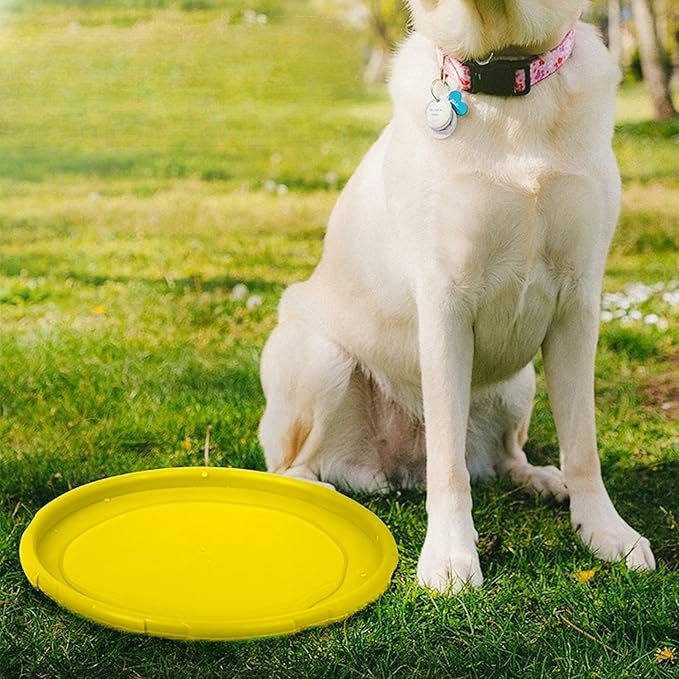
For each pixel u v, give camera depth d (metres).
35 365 4.92
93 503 3.47
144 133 11.61
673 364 5.19
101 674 2.79
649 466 4.05
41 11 17.28
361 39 16.84
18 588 3.15
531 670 2.77
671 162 10.37
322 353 3.76
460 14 3.02
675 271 6.62
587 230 3.15
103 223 7.78
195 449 4.23
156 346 5.28
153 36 16.61
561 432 3.46
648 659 2.81
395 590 3.18
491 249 3.14
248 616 2.95
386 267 3.52
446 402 3.23
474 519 3.64
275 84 14.77
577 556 3.37
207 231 7.63
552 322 3.36
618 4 15.07
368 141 11.45
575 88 3.07
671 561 3.39
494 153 3.06
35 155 10.40
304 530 3.41
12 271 6.52
